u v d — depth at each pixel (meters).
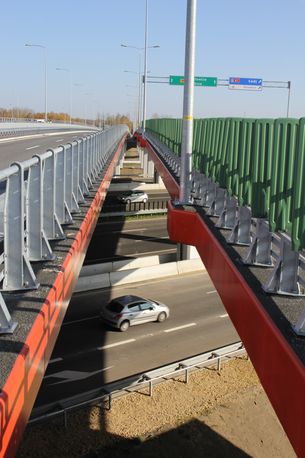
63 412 12.61
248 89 42.78
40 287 4.96
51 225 6.83
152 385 14.34
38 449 11.61
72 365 15.77
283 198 5.43
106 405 13.41
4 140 40.84
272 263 6.71
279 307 5.17
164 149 24.61
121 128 46.56
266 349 4.79
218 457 12.26
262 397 14.52
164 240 34.03
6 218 4.72
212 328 19.11
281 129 5.54
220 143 9.97
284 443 13.08
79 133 67.12
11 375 3.28
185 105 11.22
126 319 18.62
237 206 8.70
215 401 14.14
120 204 45.41
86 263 28.08
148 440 12.38
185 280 25.48
